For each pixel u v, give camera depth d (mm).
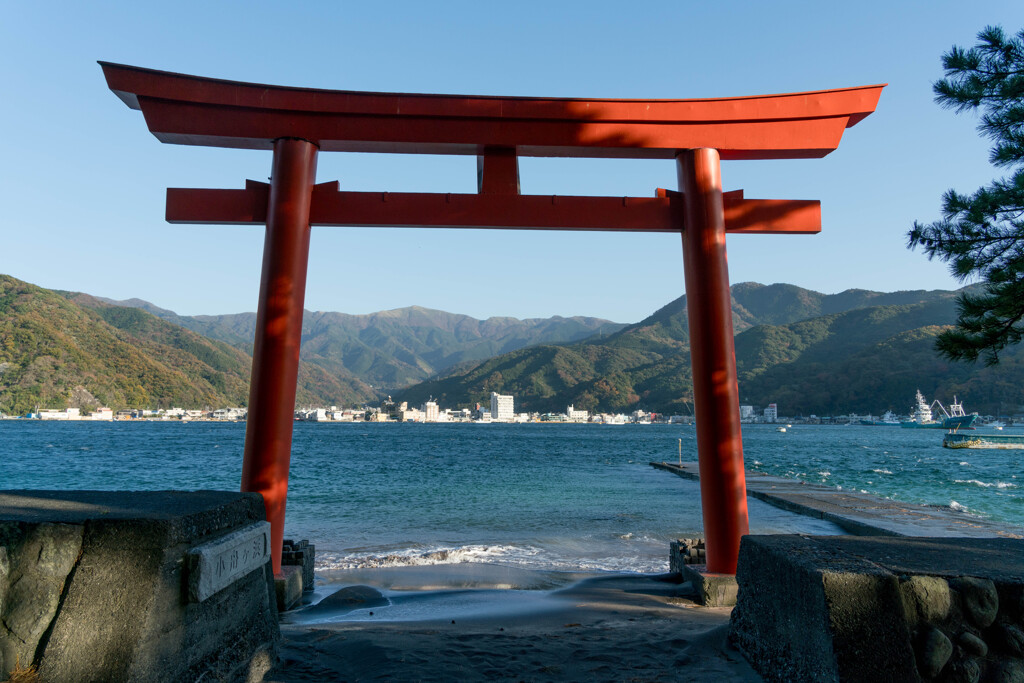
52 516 2775
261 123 6832
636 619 5914
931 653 2854
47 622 2594
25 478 31703
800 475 35531
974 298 6016
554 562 10906
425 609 6977
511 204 7062
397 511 18594
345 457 52344
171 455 51562
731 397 6688
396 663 4070
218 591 3109
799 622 3252
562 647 4547
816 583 3057
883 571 3066
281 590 6617
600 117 7043
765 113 7051
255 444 6406
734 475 6621
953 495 24859
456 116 6961
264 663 3656
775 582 3602
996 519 17344
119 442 72188
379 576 9508
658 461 49500
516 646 4586
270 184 6898
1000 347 5934
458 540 13555
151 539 2709
